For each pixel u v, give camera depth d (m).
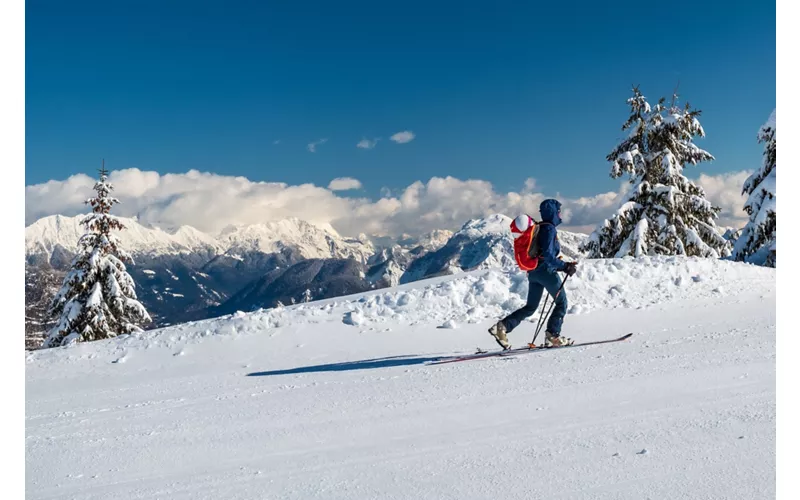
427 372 6.36
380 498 3.09
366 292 13.88
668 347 6.37
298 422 4.82
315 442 4.23
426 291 11.03
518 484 3.09
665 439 3.52
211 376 7.81
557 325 7.07
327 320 10.27
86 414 6.08
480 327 9.37
